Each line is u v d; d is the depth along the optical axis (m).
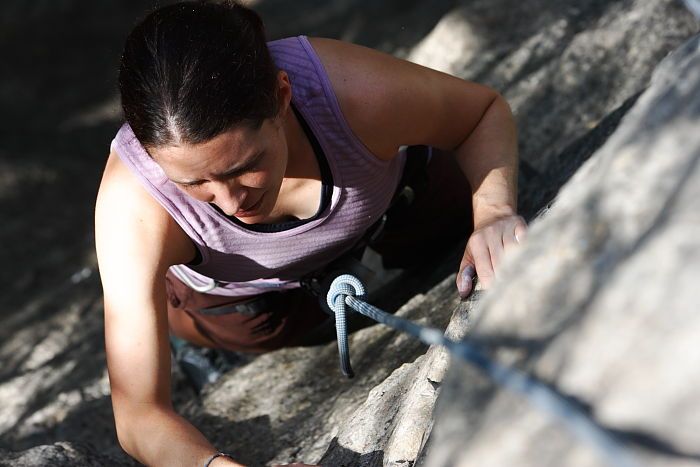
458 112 1.84
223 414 2.15
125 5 5.71
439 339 1.09
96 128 4.56
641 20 2.77
